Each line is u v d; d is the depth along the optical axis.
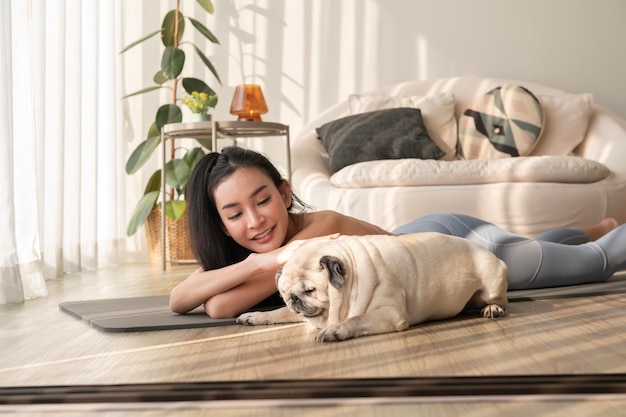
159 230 4.58
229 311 1.93
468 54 4.77
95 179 4.30
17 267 2.68
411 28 4.79
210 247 2.02
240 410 1.08
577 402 1.07
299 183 3.96
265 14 4.89
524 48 4.74
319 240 1.74
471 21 4.76
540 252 2.32
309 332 1.70
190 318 1.98
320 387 1.14
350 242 1.70
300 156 4.12
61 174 3.68
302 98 4.89
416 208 3.53
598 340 1.50
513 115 4.16
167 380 1.27
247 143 4.93
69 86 3.94
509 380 1.15
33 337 1.86
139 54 5.02
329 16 4.84
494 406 1.06
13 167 2.88
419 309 1.71
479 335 1.59
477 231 2.37
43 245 3.56
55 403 1.14
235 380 1.23
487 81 4.54
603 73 4.70
